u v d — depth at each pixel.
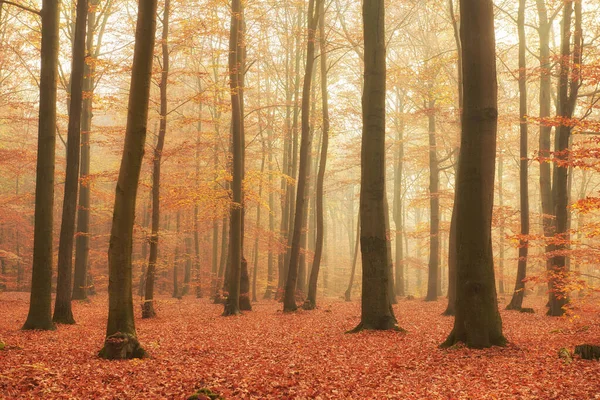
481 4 11.24
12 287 40.12
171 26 22.38
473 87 11.30
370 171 14.48
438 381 8.59
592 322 13.88
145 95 10.22
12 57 25.41
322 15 23.52
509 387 8.08
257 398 7.57
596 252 12.48
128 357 10.02
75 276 25.16
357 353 11.12
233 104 21.00
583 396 7.45
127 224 10.31
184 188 20.91
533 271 34.03
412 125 34.19
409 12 25.89
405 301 30.27
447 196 28.55
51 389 7.54
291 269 21.38
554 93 28.23
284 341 12.84
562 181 17.45
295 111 30.52
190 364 9.73
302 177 21.33
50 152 14.53
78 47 16.83
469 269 11.41
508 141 31.25
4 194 37.19
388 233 27.25
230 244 20.56
